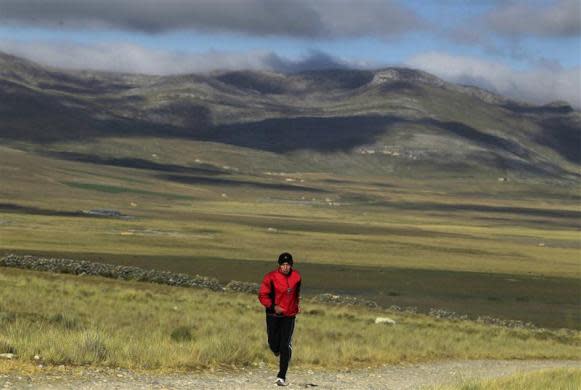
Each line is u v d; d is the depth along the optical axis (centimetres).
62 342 2047
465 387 1961
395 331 4144
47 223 19262
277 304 1828
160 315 3503
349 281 9588
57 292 4244
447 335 4359
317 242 17938
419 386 2170
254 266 10938
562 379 2361
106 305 3834
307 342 3023
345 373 2409
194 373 2009
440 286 9700
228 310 4350
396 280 10031
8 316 2689
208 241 16238
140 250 12781
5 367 1758
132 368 1959
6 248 11338
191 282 6631
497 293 9406
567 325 7194
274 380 2034
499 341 4491
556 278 11825
